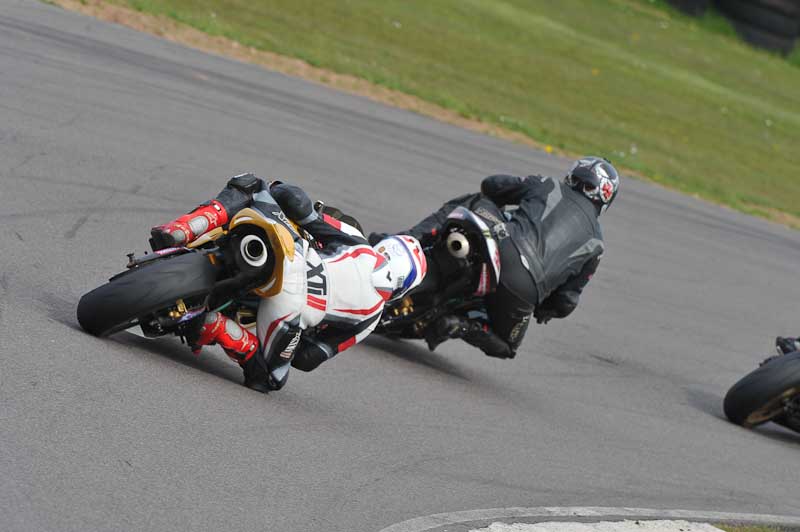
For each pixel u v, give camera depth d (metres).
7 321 19.53
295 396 22.23
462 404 25.59
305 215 22.11
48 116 37.16
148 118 42.38
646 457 25.83
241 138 45.12
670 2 199.88
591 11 176.12
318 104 60.69
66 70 45.12
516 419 25.73
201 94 51.09
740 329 44.06
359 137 55.06
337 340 22.72
